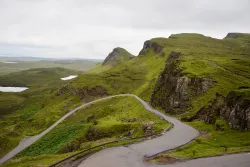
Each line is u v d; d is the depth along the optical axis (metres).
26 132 183.75
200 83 115.19
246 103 69.12
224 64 156.00
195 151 58.50
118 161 55.53
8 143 159.75
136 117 121.19
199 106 101.44
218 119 80.75
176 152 59.34
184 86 117.00
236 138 63.78
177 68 138.25
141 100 169.00
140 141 69.75
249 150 56.00
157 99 139.38
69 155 67.12
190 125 86.88
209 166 49.50
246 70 145.75
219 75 123.69
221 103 86.38
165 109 123.44
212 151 57.44
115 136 96.00
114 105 176.12
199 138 68.44
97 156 59.47
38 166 60.94
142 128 92.00
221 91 105.12
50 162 62.72
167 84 137.12
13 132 179.12
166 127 83.94
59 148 120.19
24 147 150.00
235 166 48.66
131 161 55.31
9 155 141.62
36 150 139.00
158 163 53.22
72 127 155.38
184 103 111.69
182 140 68.19
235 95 75.38
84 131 132.12
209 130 76.25
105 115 159.75
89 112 190.25
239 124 69.19
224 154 55.12
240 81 120.44
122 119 125.06
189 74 123.06
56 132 158.50
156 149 61.88
